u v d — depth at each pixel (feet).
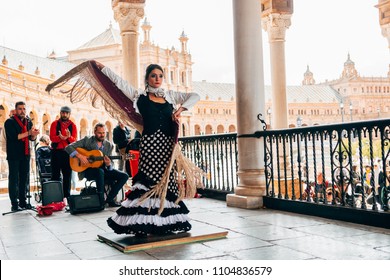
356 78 266.16
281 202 19.49
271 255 11.49
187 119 224.33
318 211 17.46
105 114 166.09
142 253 12.10
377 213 14.93
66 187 24.06
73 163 22.27
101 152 22.63
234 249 12.29
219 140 24.99
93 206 21.52
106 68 13.19
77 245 13.61
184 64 221.05
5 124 23.12
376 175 26.43
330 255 11.34
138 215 12.85
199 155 27.89
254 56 20.61
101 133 22.89
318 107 265.95
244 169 21.08
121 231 13.09
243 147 20.99
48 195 23.03
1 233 16.38
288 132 19.07
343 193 16.56
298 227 15.35
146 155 13.08
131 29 28.68
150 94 13.46
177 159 13.17
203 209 20.77
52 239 14.82
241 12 20.57
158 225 12.93
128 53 28.66
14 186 22.97
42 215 20.89
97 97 13.88
